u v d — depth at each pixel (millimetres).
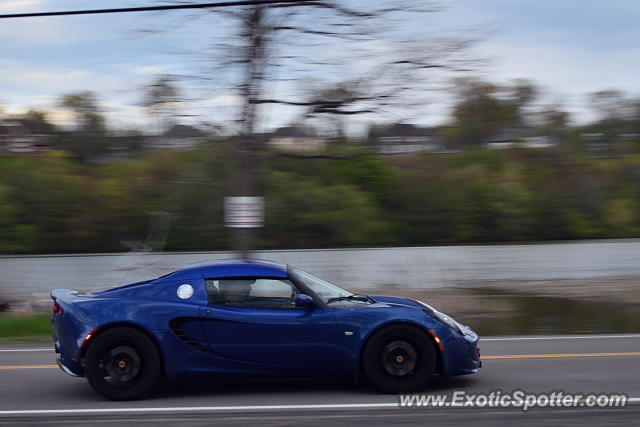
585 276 24125
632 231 47656
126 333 6422
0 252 39844
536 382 7180
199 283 6648
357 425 5570
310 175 38844
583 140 48562
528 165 47531
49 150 41188
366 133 15148
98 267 29219
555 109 45156
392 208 44062
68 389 7098
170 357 6414
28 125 40781
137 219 39031
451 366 6582
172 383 7105
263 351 6453
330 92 13516
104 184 39688
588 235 47594
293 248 38125
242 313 6500
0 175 41094
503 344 10031
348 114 13625
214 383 7117
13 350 9883
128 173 39781
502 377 7453
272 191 35312
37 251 40469
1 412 6133
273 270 6742
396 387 6516
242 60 13305
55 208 40469
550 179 47438
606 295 17703
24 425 5699
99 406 6277
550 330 12094
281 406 6168
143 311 6453
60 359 6648
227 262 6863
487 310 14703
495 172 46750
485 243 45500
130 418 5848
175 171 22438
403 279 20609
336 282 19797
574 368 8008
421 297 16375
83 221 39906
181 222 31125
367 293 17406
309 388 6863
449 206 44438
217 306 6527
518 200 45750
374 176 43000
